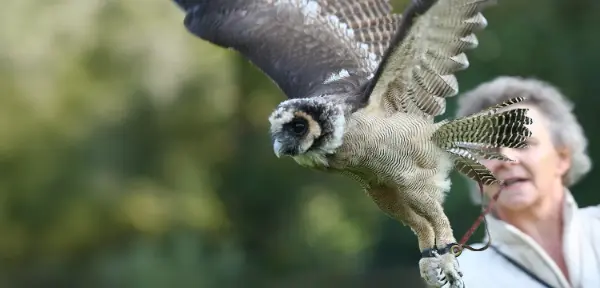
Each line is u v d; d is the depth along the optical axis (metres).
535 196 5.98
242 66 19.36
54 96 18.55
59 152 18.81
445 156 5.80
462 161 5.86
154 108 18.95
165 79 18.81
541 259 5.89
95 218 19.03
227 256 18.55
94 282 18.66
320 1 7.02
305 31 6.95
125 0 18.41
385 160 5.64
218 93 19.27
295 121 5.60
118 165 19.14
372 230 18.58
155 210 19.17
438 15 5.32
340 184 19.53
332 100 5.69
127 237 19.31
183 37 18.62
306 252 19.52
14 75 18.34
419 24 5.32
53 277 19.09
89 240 19.25
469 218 11.88
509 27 15.48
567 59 15.33
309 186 19.69
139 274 17.95
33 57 18.33
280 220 19.70
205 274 18.12
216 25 7.25
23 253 19.12
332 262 19.42
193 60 18.89
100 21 18.48
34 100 18.41
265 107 19.88
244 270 18.80
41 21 18.36
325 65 6.66
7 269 19.05
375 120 5.62
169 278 17.80
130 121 18.98
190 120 19.27
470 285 6.03
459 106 6.45
